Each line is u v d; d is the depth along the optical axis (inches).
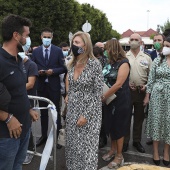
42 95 169.5
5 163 84.2
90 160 105.9
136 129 169.6
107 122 139.4
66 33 613.6
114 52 132.0
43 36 166.6
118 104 134.1
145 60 163.8
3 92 75.4
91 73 103.6
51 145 119.2
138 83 162.9
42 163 118.3
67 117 110.8
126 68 129.7
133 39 161.0
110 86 134.0
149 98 153.7
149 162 152.1
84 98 104.7
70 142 110.2
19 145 90.7
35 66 143.5
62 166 144.5
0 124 80.5
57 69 166.7
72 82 107.7
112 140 148.9
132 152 165.5
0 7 569.3
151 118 146.6
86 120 104.7
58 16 588.7
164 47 136.7
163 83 140.4
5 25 79.1
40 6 566.6
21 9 566.6
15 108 83.0
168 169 112.4
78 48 103.5
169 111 139.3
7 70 78.7
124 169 112.1
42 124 172.1
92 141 105.9
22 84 84.5
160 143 181.6
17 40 80.4
